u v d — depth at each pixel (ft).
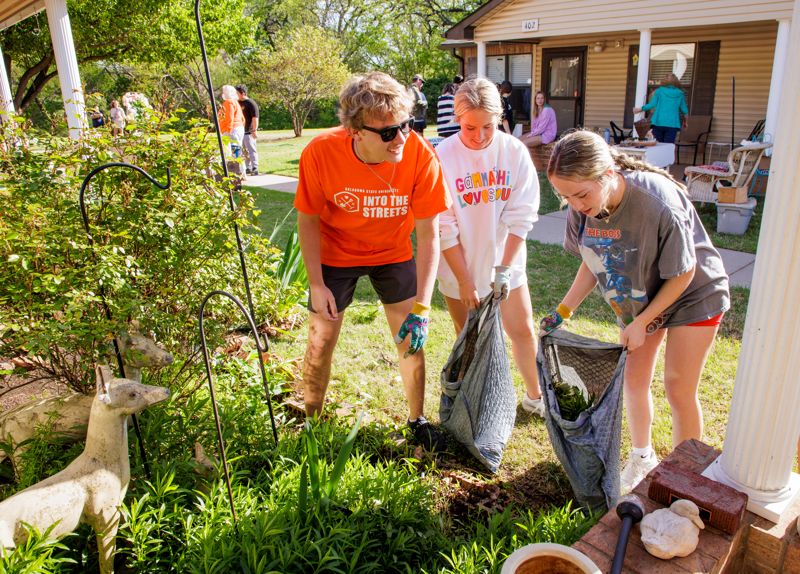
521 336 11.33
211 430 9.45
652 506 7.28
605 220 8.28
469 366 9.98
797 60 5.89
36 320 8.41
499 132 10.21
